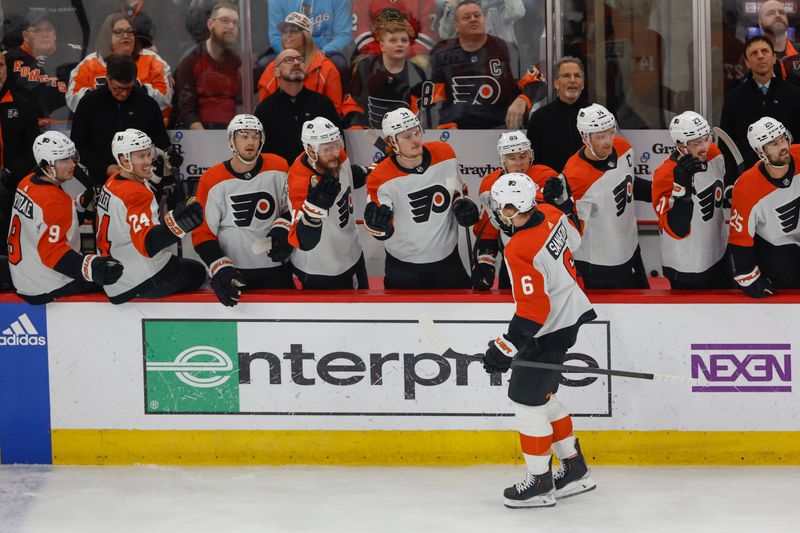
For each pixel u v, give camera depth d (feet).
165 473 67.67
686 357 66.28
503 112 82.84
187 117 83.61
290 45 79.87
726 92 82.94
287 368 68.03
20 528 58.70
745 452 66.69
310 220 63.98
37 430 69.46
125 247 67.00
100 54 82.89
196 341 68.13
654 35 82.07
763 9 81.35
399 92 82.48
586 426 67.31
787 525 56.85
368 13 81.25
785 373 65.87
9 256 68.44
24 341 68.74
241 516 59.98
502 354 58.03
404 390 67.67
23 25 82.74
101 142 77.87
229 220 69.41
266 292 68.33
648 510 59.67
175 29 82.58
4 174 74.64
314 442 68.54
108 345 68.44
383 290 69.00
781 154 64.39
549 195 63.67
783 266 67.67
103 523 59.26
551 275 58.23
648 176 84.28
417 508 60.75
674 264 69.10
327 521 58.95
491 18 81.35
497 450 67.72
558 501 61.57
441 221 68.74
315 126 64.95
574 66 75.36
